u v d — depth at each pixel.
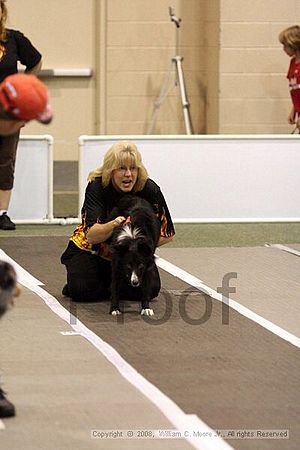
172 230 9.05
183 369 6.95
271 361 7.18
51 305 8.79
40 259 10.86
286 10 17.30
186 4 18.36
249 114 17.61
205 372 6.88
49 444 5.48
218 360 7.18
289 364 7.11
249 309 8.72
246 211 13.50
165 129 18.75
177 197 13.27
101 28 18.31
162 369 6.94
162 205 8.94
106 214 8.83
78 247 8.98
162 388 6.51
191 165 13.26
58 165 17.73
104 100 18.55
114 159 8.66
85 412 6.00
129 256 8.23
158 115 18.67
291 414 6.04
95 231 8.50
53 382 6.58
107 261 8.92
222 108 17.55
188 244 11.91
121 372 6.82
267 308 8.76
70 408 6.07
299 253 11.34
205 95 18.59
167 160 13.17
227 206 13.43
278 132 17.70
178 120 18.73
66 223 13.20
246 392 6.46
